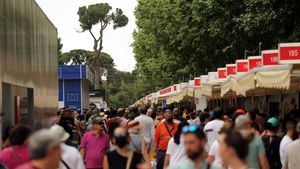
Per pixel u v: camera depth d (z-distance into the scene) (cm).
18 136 1384
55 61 3912
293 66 2194
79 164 1471
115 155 1484
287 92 3522
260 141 1575
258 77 2416
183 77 8838
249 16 4144
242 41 4984
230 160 869
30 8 2661
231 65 3856
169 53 7600
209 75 4219
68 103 7438
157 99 9056
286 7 3772
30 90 2677
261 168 1580
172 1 6875
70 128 2314
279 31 4053
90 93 12825
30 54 2634
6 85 2094
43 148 864
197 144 1080
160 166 2489
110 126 2059
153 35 9044
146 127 2741
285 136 1870
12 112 2167
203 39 5647
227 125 1554
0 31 1880
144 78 14800
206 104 5853
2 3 1947
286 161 1738
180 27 6359
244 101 5066
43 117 3036
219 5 4934
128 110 4281
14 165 1377
